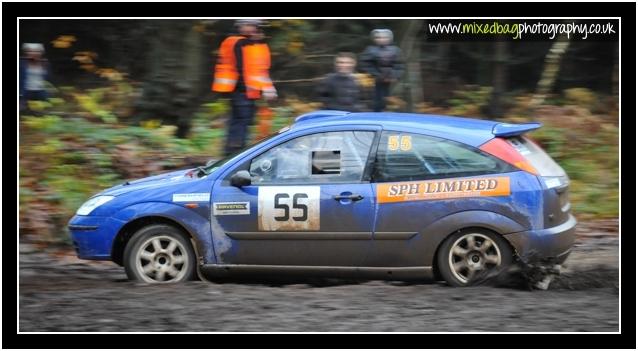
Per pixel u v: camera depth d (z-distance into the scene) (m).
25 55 18.39
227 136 14.70
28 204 13.75
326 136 10.01
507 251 9.62
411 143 9.86
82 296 9.38
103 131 16.44
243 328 8.12
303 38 21.36
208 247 10.00
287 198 9.86
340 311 8.72
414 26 21.78
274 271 9.98
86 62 21.38
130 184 10.57
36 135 16.08
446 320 8.38
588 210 14.98
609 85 23.41
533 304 8.97
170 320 8.40
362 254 9.80
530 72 24.20
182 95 18.27
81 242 10.27
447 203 9.66
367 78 16.77
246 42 14.41
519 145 9.98
